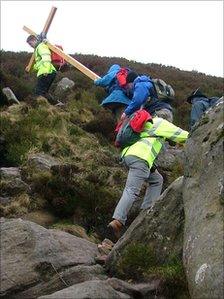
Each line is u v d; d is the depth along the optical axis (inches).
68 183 355.3
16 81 596.1
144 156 261.0
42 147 434.0
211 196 205.6
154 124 268.4
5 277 210.1
